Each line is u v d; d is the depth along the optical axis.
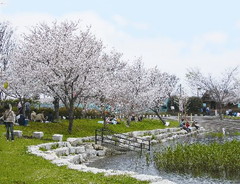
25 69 34.28
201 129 49.84
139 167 21.22
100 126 37.25
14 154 18.19
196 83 74.50
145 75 49.91
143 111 49.06
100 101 36.94
